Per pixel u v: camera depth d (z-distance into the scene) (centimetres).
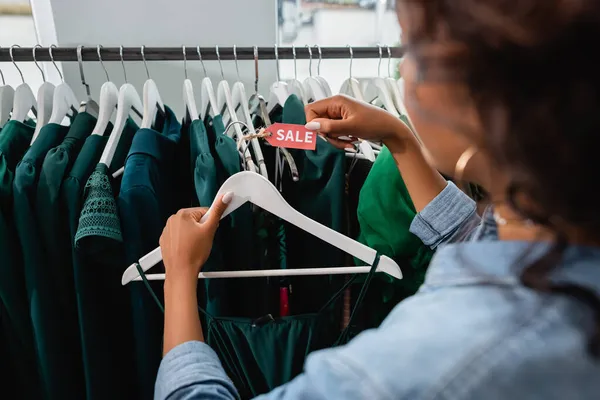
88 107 92
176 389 47
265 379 70
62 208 72
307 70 142
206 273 67
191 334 55
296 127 69
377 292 80
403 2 30
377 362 29
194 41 125
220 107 96
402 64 39
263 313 80
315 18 133
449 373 28
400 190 73
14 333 78
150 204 73
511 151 26
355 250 68
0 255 72
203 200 70
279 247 80
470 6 25
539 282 28
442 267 34
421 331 30
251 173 65
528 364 27
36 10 119
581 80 23
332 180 74
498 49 24
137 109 95
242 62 131
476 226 63
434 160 42
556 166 24
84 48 91
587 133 23
